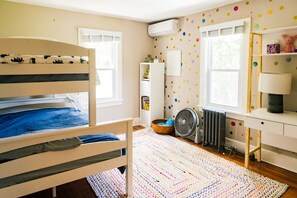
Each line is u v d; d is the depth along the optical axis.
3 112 2.26
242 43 2.92
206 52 3.40
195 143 3.39
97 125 1.71
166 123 3.90
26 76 1.44
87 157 1.72
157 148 3.14
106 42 3.89
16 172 1.43
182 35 3.77
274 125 2.17
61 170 1.62
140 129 4.07
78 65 1.59
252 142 2.88
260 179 2.30
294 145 2.46
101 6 3.17
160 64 4.09
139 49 4.28
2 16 2.95
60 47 1.50
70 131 1.59
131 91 4.28
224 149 3.12
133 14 3.63
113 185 2.19
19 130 1.63
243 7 2.83
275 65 2.54
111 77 4.03
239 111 3.04
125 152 1.95
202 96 3.49
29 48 1.40
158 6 3.14
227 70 3.16
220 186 2.18
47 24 3.27
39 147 1.50
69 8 3.31
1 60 1.35
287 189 2.13
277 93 2.27
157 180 2.28
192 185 2.19
